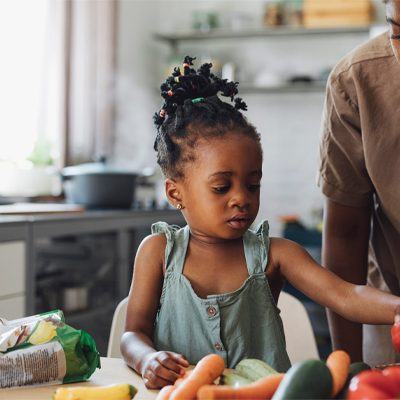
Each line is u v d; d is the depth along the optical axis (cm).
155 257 112
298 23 449
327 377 66
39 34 365
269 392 71
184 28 499
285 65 478
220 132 104
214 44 491
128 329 108
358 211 128
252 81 481
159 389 88
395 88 113
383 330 134
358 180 125
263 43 482
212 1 493
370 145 117
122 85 448
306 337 138
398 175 116
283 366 108
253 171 104
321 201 467
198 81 113
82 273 313
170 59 471
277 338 109
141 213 324
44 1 365
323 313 319
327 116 123
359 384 66
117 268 322
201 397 70
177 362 88
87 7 392
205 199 104
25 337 89
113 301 322
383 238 131
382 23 433
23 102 358
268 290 109
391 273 132
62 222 268
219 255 110
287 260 110
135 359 95
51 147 360
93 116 398
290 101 478
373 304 100
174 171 107
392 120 114
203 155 103
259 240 112
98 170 314
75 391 77
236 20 470
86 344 92
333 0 438
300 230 388
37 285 288
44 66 359
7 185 327
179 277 109
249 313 108
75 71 385
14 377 88
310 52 473
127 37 460
